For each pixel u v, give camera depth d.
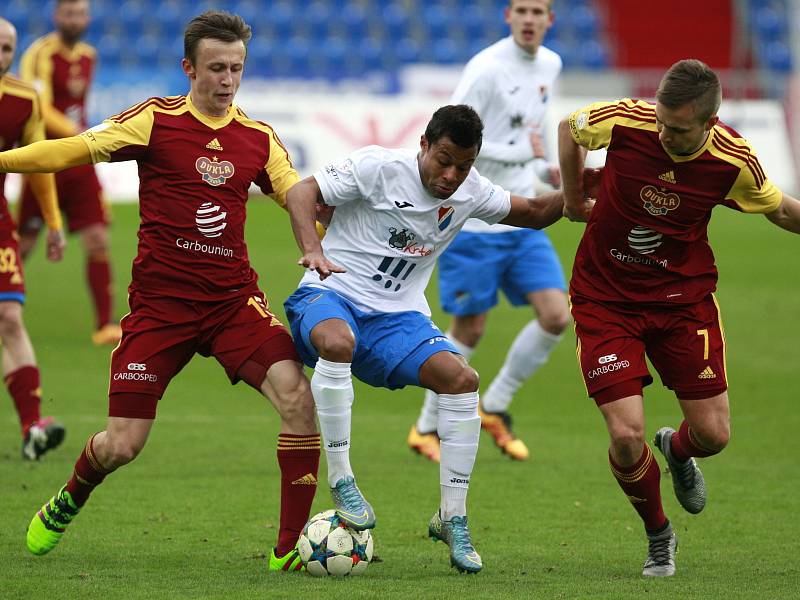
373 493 26.06
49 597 17.47
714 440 20.20
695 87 18.25
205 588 18.05
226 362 20.22
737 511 24.86
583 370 20.06
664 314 20.19
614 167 19.81
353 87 85.56
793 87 86.06
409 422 35.47
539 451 31.39
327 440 19.55
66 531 22.20
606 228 20.08
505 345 47.56
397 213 20.19
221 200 20.20
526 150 31.58
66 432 31.84
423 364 19.94
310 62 95.44
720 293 58.47
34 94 28.30
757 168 19.50
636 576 19.45
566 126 20.45
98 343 45.31
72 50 44.59
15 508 23.67
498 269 30.97
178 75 81.00
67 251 67.25
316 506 24.88
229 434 32.34
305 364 20.95
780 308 54.84
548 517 24.14
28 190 41.59
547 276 30.80
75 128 42.50
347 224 20.61
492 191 21.02
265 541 21.70
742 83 86.19
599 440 32.97
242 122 20.80
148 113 20.06
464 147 19.28
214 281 20.19
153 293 20.12
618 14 104.94
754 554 21.30
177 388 39.34
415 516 24.03
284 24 97.56
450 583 18.59
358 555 19.20
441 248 21.00
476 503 25.34
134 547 21.11
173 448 30.38
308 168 77.25
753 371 43.09
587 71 101.69
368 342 20.48
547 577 19.23
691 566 20.33
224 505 24.50
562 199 21.53
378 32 99.00
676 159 19.38
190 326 20.14
